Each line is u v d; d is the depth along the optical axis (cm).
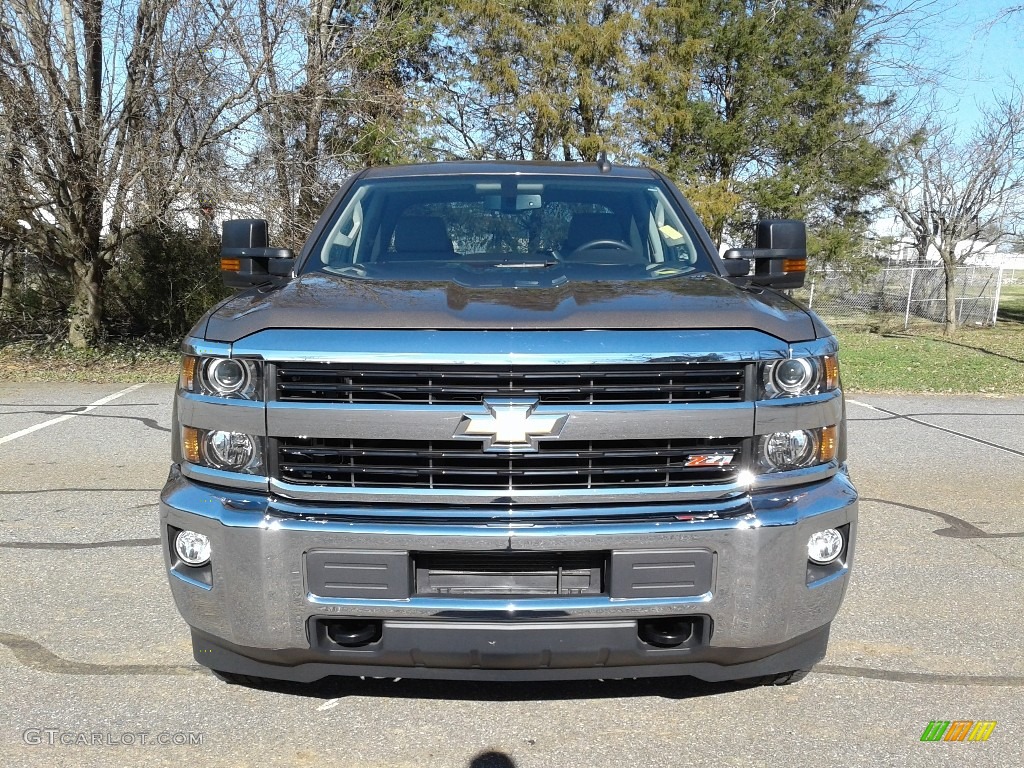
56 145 1232
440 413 266
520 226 403
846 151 2261
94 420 927
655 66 1997
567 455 269
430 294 304
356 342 269
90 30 1229
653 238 401
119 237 1412
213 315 296
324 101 1484
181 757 293
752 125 2175
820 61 2198
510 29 2009
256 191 1388
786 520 274
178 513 285
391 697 331
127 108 1262
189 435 287
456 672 283
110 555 495
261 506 273
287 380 273
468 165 450
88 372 1302
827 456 291
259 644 276
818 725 315
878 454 788
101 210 1336
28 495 625
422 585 273
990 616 416
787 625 280
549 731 310
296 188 1445
